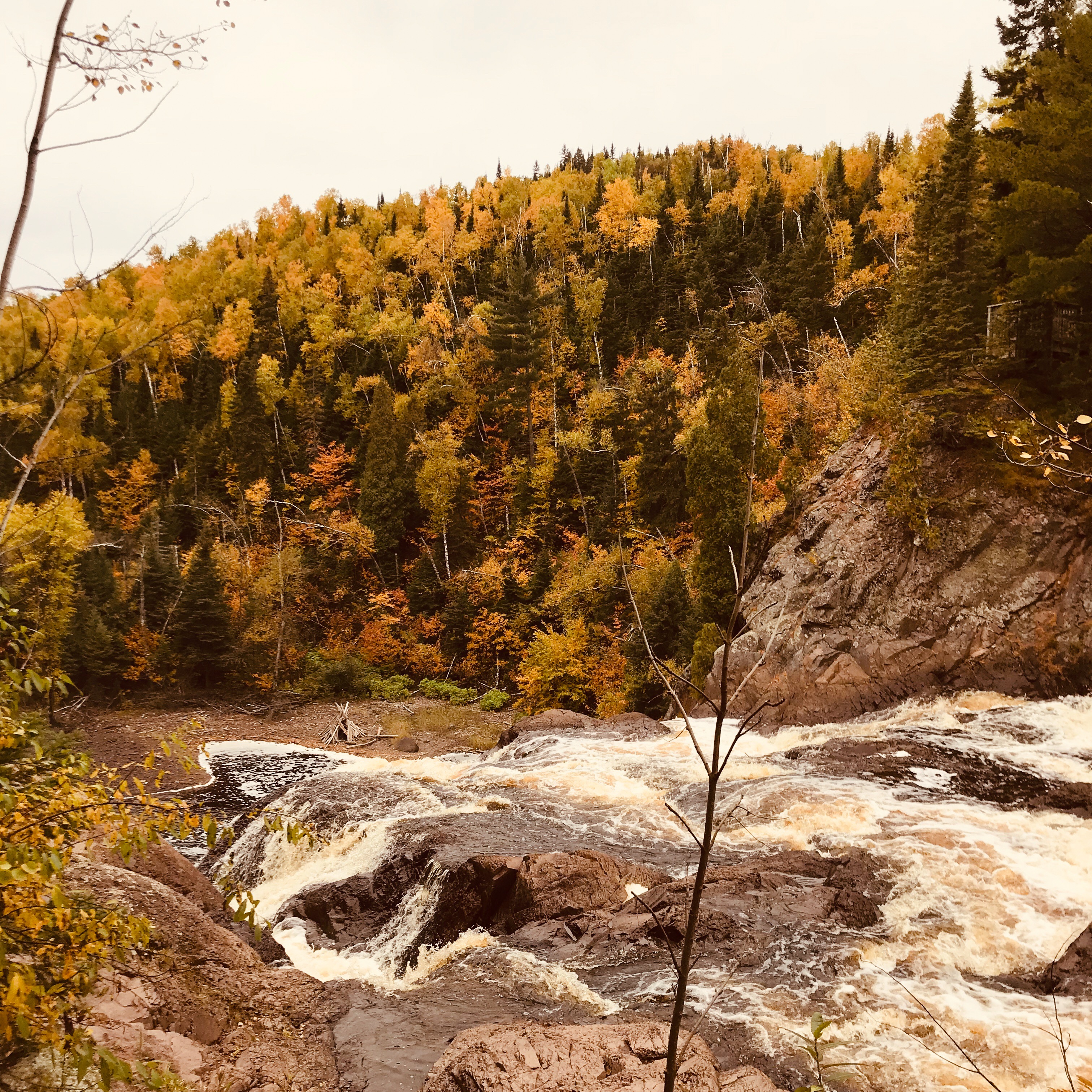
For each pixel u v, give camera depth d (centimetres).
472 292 10175
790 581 2962
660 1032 788
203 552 5381
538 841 1650
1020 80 3170
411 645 5359
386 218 12925
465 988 1038
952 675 2575
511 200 11731
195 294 10669
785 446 4481
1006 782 1842
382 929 1509
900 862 1385
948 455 2833
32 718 506
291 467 7338
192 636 4672
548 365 7206
